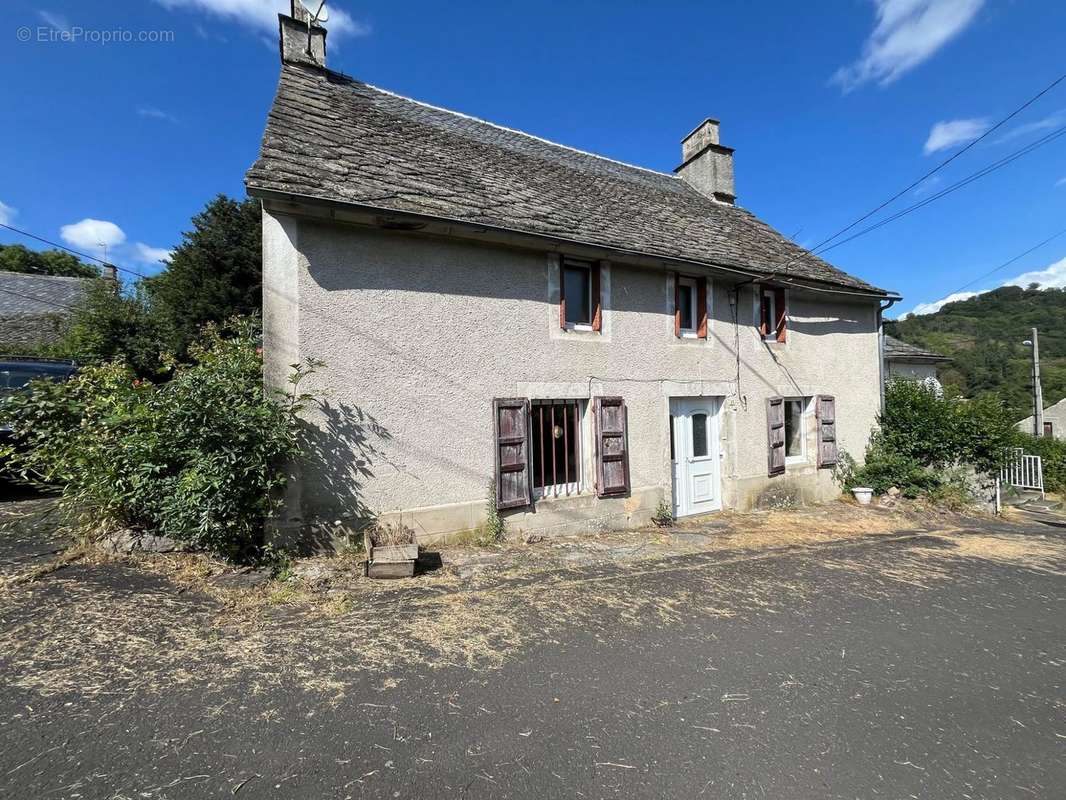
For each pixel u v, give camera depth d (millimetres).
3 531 5145
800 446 9711
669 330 7730
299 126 6129
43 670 2809
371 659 3152
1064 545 7168
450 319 5852
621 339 7242
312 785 2100
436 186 6133
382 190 5430
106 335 12914
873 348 10570
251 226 16016
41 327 14742
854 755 2463
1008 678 3291
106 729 2373
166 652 3092
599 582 4809
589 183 9211
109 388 4785
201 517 4211
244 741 2342
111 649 3078
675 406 8039
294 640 3346
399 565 4613
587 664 3230
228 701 2639
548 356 6570
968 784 2299
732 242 9336
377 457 5363
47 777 2066
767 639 3721
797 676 3207
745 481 8562
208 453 4305
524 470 6293
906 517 8516
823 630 3922
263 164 4957
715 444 8492
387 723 2535
